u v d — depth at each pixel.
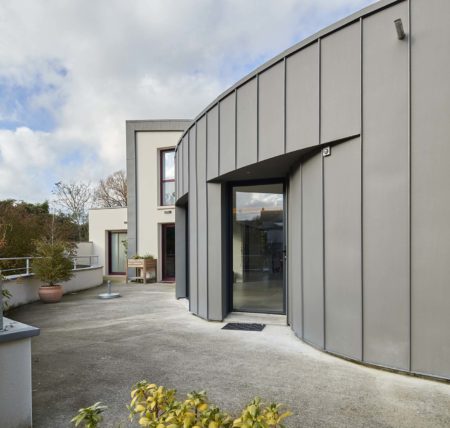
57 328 5.95
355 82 4.03
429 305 3.49
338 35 4.19
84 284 11.50
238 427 1.46
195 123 6.89
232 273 6.63
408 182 3.62
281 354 4.35
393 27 3.74
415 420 2.71
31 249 10.98
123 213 16.47
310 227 4.77
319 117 4.35
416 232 3.58
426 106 3.53
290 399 3.08
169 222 13.75
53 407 2.96
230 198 6.65
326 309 4.39
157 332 5.52
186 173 7.56
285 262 6.17
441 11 3.46
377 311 3.81
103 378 3.62
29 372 2.62
